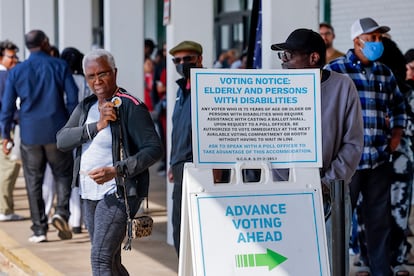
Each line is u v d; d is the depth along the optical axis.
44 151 11.21
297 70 6.17
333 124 6.77
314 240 6.09
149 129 7.09
